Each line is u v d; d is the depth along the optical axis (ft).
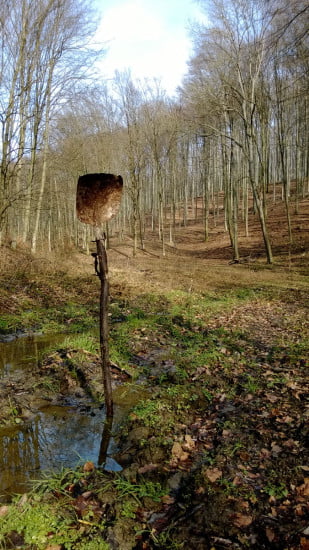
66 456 12.28
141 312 31.35
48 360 20.06
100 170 75.72
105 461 12.03
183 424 13.88
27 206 53.83
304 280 49.03
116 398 16.33
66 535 8.92
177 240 115.44
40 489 10.48
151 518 9.52
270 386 16.48
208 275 53.36
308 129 104.17
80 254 69.97
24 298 33.73
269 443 12.23
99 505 9.91
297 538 8.38
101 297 13.83
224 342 23.65
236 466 11.12
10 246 53.72
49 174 63.82
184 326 27.63
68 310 31.68
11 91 44.62
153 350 22.53
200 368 18.97
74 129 65.57
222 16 56.85
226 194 83.61
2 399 15.78
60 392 16.83
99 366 19.19
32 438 13.29
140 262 71.56
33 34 47.06
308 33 24.86
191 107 80.94
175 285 45.03
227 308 33.96
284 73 71.41
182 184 162.61
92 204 12.61
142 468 11.35
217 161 131.23
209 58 62.23
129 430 13.66
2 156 43.57
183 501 10.00
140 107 83.66
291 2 24.81
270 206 113.50
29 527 9.09
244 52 59.93
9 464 11.78
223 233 109.50
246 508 9.46
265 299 37.96
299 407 14.35
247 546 8.34
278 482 10.28
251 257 74.69
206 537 8.66
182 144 129.39
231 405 15.21
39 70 50.83
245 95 62.23
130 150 80.94
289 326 27.14
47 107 53.26
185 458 11.78
